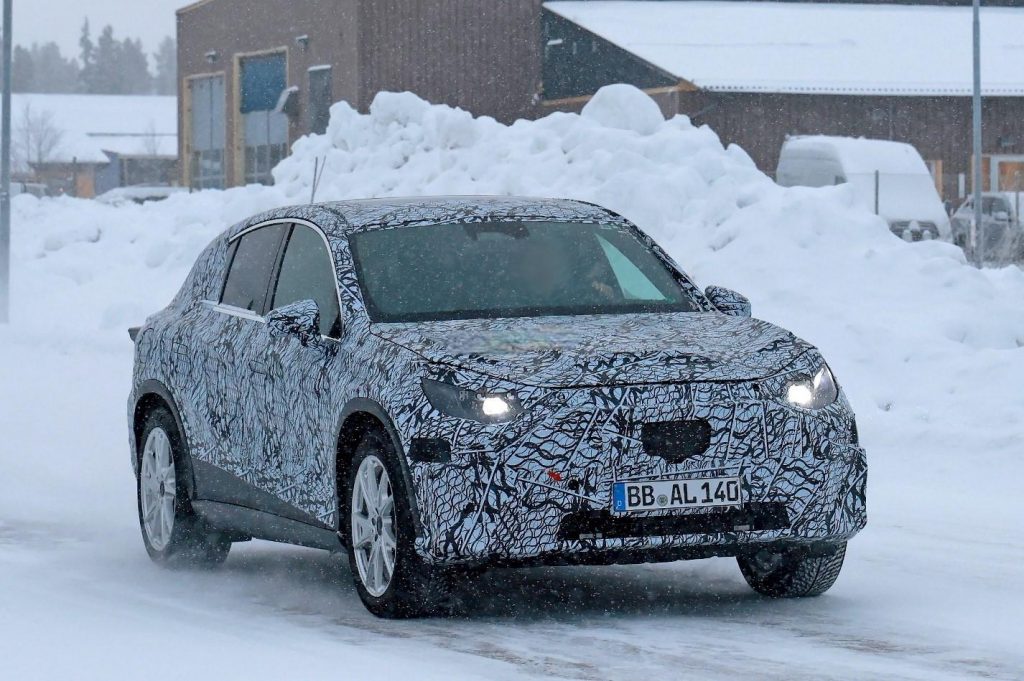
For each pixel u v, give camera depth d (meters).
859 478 7.11
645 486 6.71
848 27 58.97
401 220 8.42
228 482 8.54
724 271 19.39
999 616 7.21
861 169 39.78
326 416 7.52
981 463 12.05
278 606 7.69
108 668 5.96
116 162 123.31
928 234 38.19
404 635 6.80
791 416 6.91
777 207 20.62
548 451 6.68
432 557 6.75
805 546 7.05
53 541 9.88
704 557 6.91
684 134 24.05
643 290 8.21
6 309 27.39
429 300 7.84
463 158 27.14
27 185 80.62
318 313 7.77
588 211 8.88
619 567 8.75
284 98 61.16
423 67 58.31
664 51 54.50
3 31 28.55
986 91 52.88
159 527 9.20
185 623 7.08
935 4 66.31
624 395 6.77
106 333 23.19
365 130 30.83
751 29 58.06
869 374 16.31
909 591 7.89
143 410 9.52
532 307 7.88
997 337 17.59
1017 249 34.28
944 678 5.88
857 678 5.87
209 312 9.07
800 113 52.81
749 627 6.96
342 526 7.46
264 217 9.12
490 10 58.91
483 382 6.84
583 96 57.25
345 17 58.34
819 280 18.80
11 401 17.66
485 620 7.18
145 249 31.02
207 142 70.56
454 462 6.71
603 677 5.86
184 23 70.44
